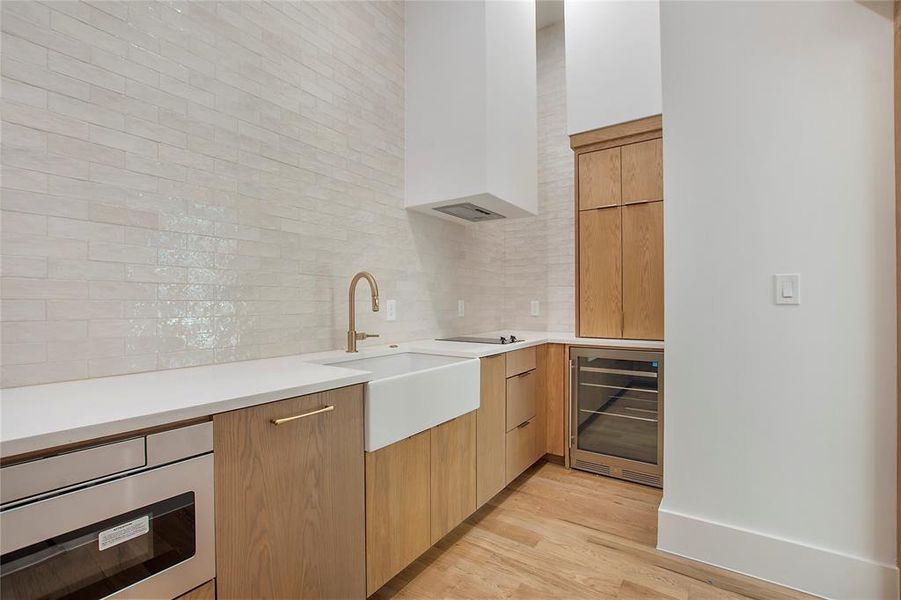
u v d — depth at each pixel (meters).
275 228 1.79
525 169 2.58
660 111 2.47
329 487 1.28
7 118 1.12
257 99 1.73
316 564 1.24
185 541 0.95
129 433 0.87
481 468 2.08
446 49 2.36
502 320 3.54
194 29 1.53
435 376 1.71
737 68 1.69
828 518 1.54
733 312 1.70
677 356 1.81
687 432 1.79
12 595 0.72
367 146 2.24
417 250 2.58
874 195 1.46
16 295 1.13
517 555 1.80
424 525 1.68
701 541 1.75
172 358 1.46
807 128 1.56
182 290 1.48
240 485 1.05
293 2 1.88
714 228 1.73
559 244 3.35
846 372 1.50
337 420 1.31
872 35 1.46
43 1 1.18
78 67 1.25
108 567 0.83
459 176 2.29
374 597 1.54
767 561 1.62
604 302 2.71
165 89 1.44
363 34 2.23
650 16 2.52
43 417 0.85
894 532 1.44
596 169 2.74
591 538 1.93
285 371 1.43
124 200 1.34
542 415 2.78
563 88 3.36
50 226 1.19
